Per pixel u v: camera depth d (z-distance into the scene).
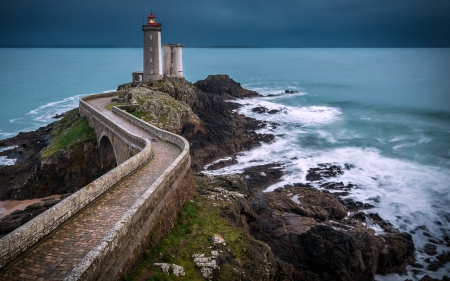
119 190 18.84
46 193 40.34
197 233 19.48
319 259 23.56
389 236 28.97
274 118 73.88
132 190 18.88
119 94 61.28
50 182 40.66
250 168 45.12
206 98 67.94
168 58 75.75
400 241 28.11
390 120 72.81
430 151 52.41
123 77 146.88
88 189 16.50
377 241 27.34
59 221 14.11
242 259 18.14
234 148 51.78
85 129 46.03
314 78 153.25
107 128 37.62
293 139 58.81
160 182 17.95
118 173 19.97
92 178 42.59
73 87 119.94
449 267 26.95
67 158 41.47
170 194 19.53
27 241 12.21
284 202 33.06
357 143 56.84
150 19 67.88
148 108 48.66
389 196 38.09
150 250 15.62
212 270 15.98
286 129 65.31
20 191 39.81
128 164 21.47
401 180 42.09
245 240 19.94
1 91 110.88
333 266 23.12
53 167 40.62
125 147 31.75
